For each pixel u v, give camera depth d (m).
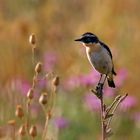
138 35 18.28
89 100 14.69
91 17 19.48
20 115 8.53
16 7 20.62
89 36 9.59
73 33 19.19
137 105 15.25
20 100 11.88
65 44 18.62
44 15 19.88
